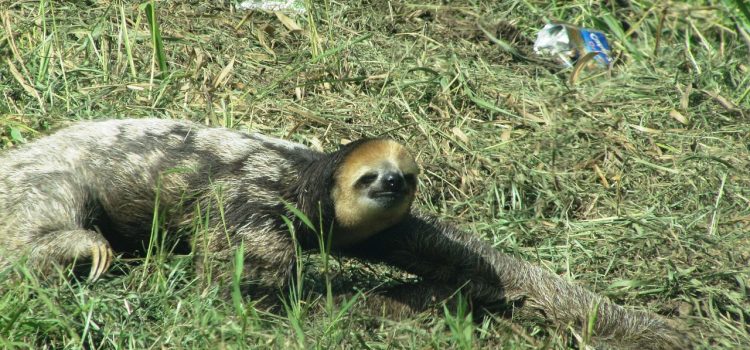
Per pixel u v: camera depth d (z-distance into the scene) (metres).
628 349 11.52
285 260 10.98
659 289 12.44
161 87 15.09
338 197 10.97
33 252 10.68
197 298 10.12
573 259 13.05
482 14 19.59
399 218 11.40
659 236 13.39
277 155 11.51
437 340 10.20
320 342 9.66
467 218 13.88
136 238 11.65
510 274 11.98
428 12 19.28
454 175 14.59
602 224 13.84
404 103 15.87
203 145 11.59
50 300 9.62
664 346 11.47
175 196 11.31
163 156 11.49
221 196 11.16
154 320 10.17
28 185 11.18
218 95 15.35
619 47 19.58
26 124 14.01
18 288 9.84
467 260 11.98
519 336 11.10
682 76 18.36
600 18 20.33
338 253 12.10
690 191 14.67
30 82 14.89
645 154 15.55
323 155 11.61
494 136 15.64
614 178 14.94
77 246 10.53
